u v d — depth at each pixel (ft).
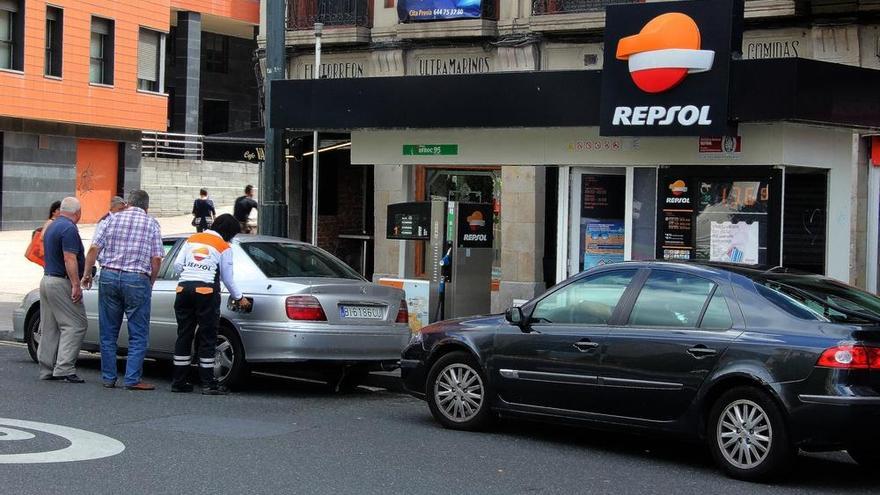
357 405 35.29
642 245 43.88
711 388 25.58
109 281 35.45
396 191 61.82
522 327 29.50
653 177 43.57
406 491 23.02
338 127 47.21
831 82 38.65
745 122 39.04
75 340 36.86
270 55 47.50
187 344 35.58
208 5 139.64
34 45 105.29
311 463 25.48
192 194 124.77
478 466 25.96
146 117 119.96
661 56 39.22
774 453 24.48
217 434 28.63
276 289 35.29
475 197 61.21
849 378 23.76
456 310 45.37
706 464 27.32
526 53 58.39
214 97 155.74
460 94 44.83
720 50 38.55
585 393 27.86
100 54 114.73
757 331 25.31
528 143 45.42
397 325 37.17
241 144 61.67
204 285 34.96
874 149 48.70
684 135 39.45
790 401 24.22
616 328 27.68
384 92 46.42
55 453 25.40
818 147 41.09
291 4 65.16
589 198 46.70
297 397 36.50
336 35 63.21
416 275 61.00
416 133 48.21
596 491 23.76
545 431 31.37
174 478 23.39
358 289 36.24
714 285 26.63
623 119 40.60
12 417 29.91
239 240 37.35
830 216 42.42
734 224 41.14
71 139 112.78
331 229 68.54
